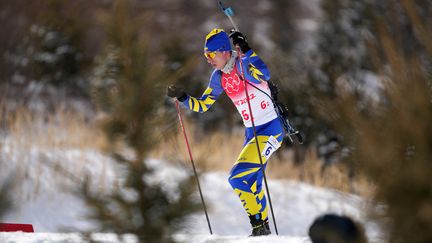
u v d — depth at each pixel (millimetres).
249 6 93938
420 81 7273
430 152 7039
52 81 46375
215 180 27250
